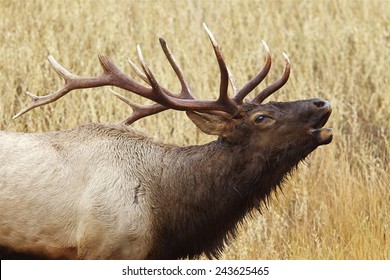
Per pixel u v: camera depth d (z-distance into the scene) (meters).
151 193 14.12
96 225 13.58
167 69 23.17
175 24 26.34
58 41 23.98
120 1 27.14
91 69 23.00
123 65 23.09
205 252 14.64
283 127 14.01
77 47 23.56
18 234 13.73
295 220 18.77
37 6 25.31
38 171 13.75
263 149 14.09
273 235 18.03
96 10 25.91
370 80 24.91
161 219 14.19
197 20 26.70
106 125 14.48
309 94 23.00
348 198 18.94
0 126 20.48
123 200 13.75
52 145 14.06
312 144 14.06
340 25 27.27
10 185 13.68
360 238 17.31
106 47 24.38
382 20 27.50
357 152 21.50
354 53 26.36
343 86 24.52
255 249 17.34
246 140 14.18
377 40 25.86
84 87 14.81
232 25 26.86
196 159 14.41
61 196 13.70
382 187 19.42
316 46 26.05
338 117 22.14
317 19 27.20
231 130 14.24
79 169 13.84
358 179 20.08
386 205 19.00
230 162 14.25
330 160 20.23
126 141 14.30
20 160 13.80
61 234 13.70
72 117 20.78
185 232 14.35
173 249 14.41
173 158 14.41
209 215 14.37
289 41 25.80
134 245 13.80
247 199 14.35
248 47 25.36
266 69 14.70
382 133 21.45
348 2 28.52
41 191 13.68
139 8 27.06
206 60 24.23
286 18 27.95
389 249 17.03
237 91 15.31
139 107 15.29
